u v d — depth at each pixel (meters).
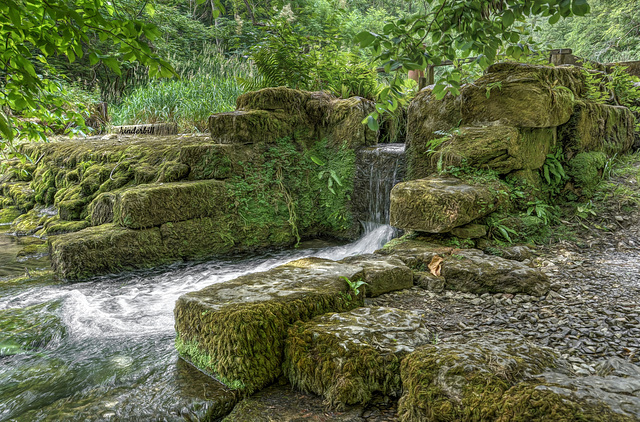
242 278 3.24
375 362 2.25
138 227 5.47
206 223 6.00
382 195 6.50
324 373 2.31
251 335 2.46
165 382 2.61
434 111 5.61
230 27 18.77
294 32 8.57
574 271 3.88
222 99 10.46
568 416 1.50
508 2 2.38
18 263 5.85
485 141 4.85
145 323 3.73
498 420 1.65
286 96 6.88
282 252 6.46
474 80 5.58
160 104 11.16
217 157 6.20
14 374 2.91
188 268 5.62
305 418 2.15
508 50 2.78
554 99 4.93
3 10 1.95
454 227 4.38
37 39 2.25
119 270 5.34
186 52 18.02
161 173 6.31
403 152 6.22
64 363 3.02
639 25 18.88
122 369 2.84
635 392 1.62
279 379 2.55
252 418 2.19
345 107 6.91
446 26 2.56
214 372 2.61
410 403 1.96
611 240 4.61
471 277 3.62
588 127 5.61
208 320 2.63
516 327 2.91
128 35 2.06
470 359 1.97
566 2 2.10
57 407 2.47
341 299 2.98
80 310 4.00
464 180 4.76
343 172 6.93
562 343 2.63
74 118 3.88
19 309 4.02
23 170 9.48
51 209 8.05
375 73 8.20
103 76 17.62
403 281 3.72
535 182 5.15
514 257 4.16
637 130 6.93
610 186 5.48
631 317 2.91
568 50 7.03
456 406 1.80
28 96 2.51
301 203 7.05
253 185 6.47
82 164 7.79
